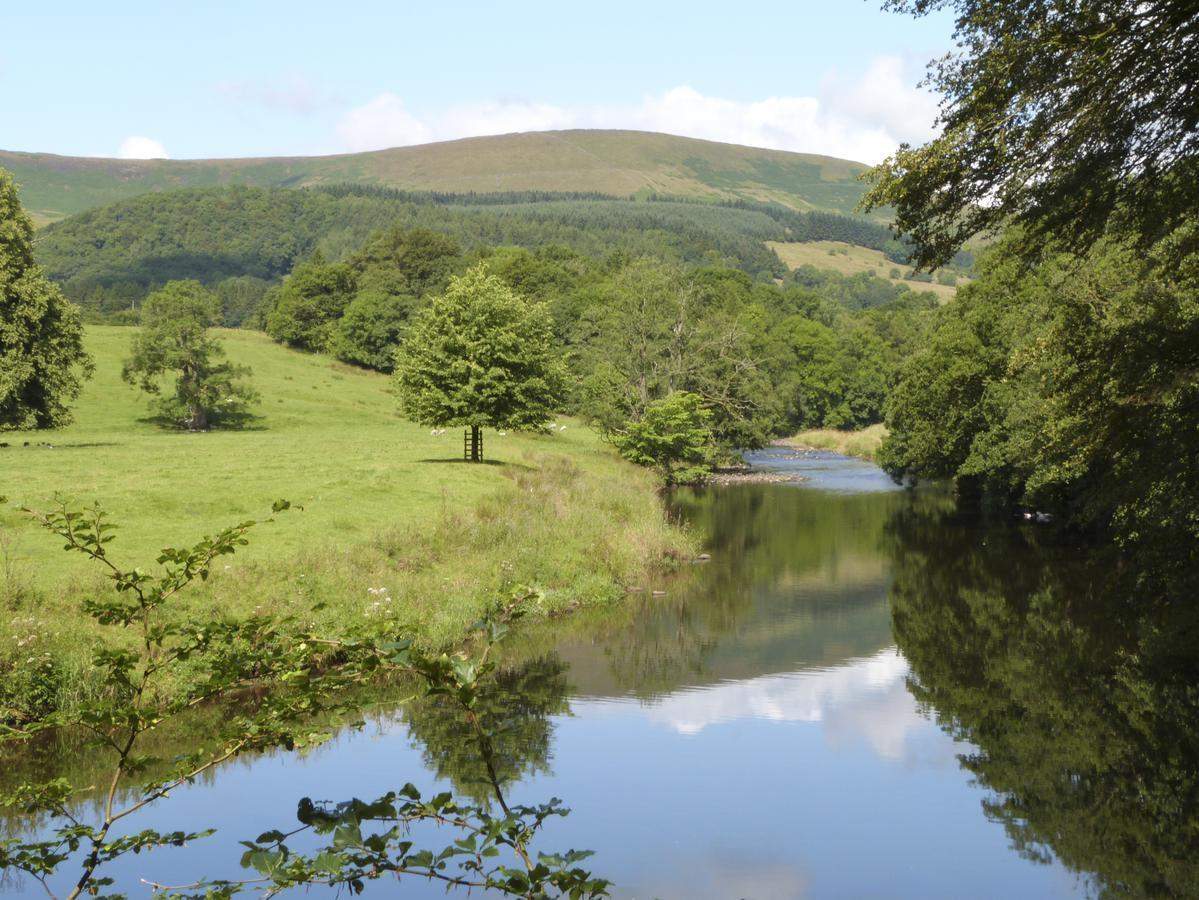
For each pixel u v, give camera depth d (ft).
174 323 252.42
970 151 46.65
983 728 63.98
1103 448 63.77
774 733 63.05
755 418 249.14
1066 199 49.62
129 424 250.16
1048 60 43.91
